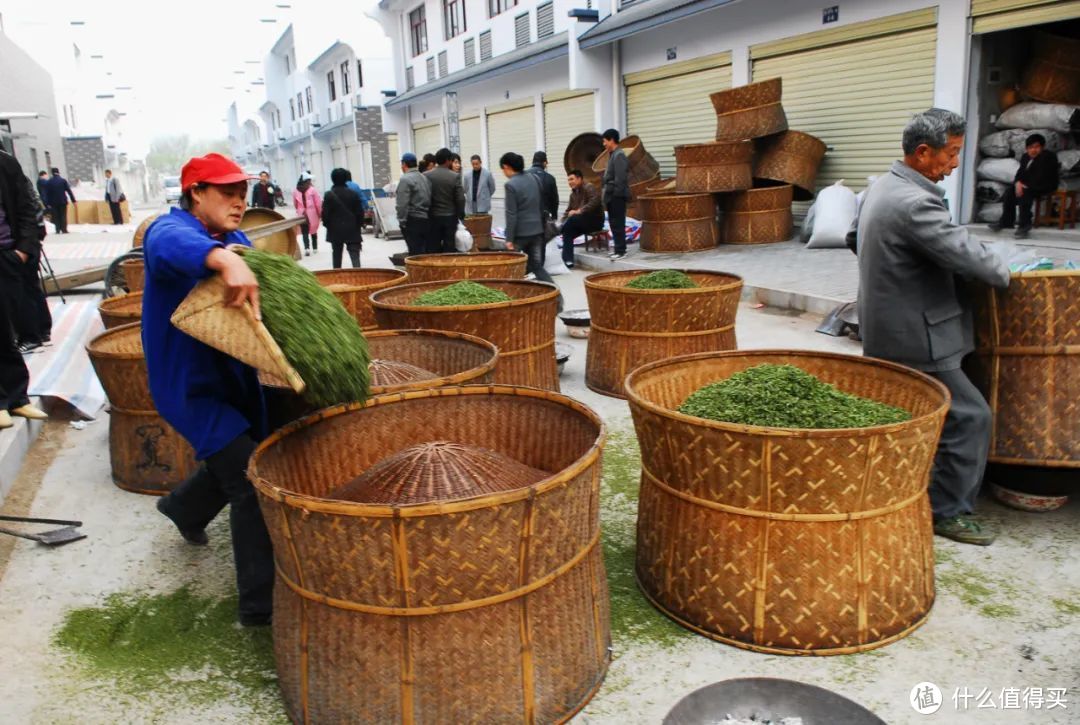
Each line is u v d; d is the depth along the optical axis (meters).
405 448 2.84
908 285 3.13
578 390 5.65
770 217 11.40
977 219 10.07
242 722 2.42
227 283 2.25
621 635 2.79
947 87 9.67
